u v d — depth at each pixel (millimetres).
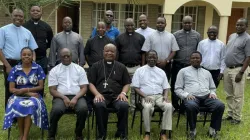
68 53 4797
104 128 4723
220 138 5047
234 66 5543
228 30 12711
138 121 5730
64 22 5438
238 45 5426
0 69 10641
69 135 5039
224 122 5824
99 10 11742
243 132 5336
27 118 4426
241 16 12523
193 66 5289
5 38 4918
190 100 4949
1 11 11242
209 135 5082
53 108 4508
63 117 5895
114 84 4945
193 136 4887
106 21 6145
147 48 5730
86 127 5398
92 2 11578
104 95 4855
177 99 5977
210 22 12039
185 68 5320
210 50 5770
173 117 5961
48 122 4742
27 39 5051
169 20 10523
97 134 4953
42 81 4801
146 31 6266
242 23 5363
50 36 5699
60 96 4703
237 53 5465
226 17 10758
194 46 5844
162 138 4805
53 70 4848
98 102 4637
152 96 5027
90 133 5113
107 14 6109
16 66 4723
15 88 4691
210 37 5762
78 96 4715
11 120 4395
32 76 4715
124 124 4742
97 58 5508
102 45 5543
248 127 5590
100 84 4938
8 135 4641
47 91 7602
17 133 4969
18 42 4961
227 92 5840
